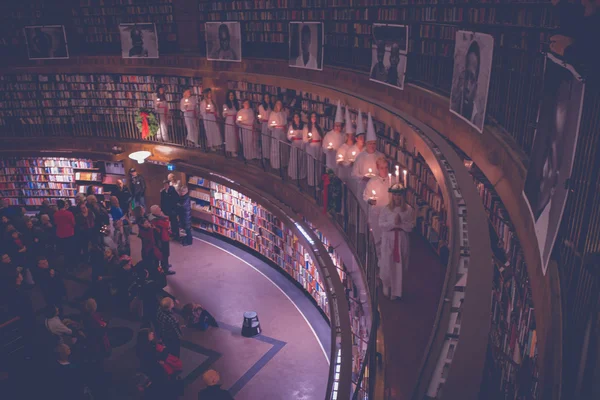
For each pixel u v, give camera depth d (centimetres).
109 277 1319
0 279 1163
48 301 1233
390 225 727
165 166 1784
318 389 1078
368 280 854
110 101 1898
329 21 1301
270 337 1245
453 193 508
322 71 1318
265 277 1518
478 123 666
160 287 1256
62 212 1438
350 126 1113
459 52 730
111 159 1847
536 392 477
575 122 304
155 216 1445
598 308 287
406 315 712
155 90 1839
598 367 270
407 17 981
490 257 375
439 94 860
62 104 1925
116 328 1246
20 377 1023
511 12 639
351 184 1115
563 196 323
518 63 605
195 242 1742
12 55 1845
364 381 633
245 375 1116
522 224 502
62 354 975
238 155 1565
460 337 294
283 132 1407
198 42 1711
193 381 1093
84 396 981
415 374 595
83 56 1822
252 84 1628
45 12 1809
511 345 575
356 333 1042
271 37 1502
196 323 1260
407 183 1044
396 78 1003
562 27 316
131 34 1730
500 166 595
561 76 340
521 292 560
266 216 1552
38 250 1421
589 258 316
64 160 1956
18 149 1891
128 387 1062
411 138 823
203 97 1738
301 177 1334
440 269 833
